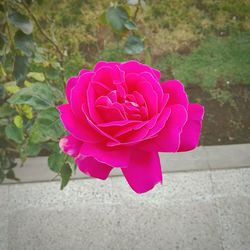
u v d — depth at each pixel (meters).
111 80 0.74
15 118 1.54
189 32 2.79
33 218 2.06
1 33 1.34
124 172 0.72
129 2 1.22
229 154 2.29
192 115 0.77
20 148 1.82
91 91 0.70
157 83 0.72
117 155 0.68
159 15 2.85
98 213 2.08
